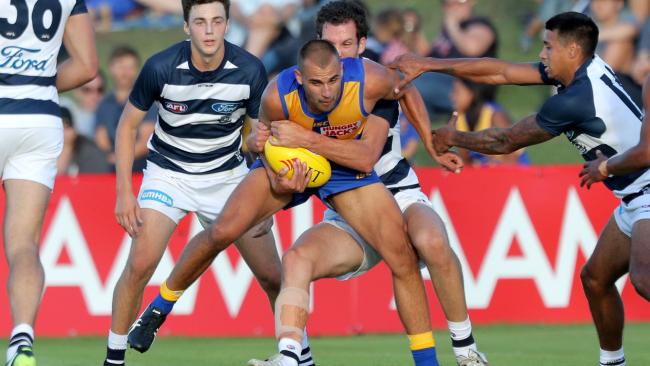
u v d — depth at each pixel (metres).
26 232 17.97
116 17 44.94
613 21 41.16
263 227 20.38
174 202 20.67
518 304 31.36
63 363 24.36
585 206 31.58
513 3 45.22
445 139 20.19
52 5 18.22
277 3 40.69
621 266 19.67
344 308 30.73
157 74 19.75
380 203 18.38
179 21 45.34
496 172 31.48
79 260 30.23
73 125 37.97
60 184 30.30
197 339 29.72
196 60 19.78
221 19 19.25
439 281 18.23
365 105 17.64
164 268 30.08
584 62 18.88
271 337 30.25
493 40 41.00
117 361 20.42
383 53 40.16
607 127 18.69
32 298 17.23
